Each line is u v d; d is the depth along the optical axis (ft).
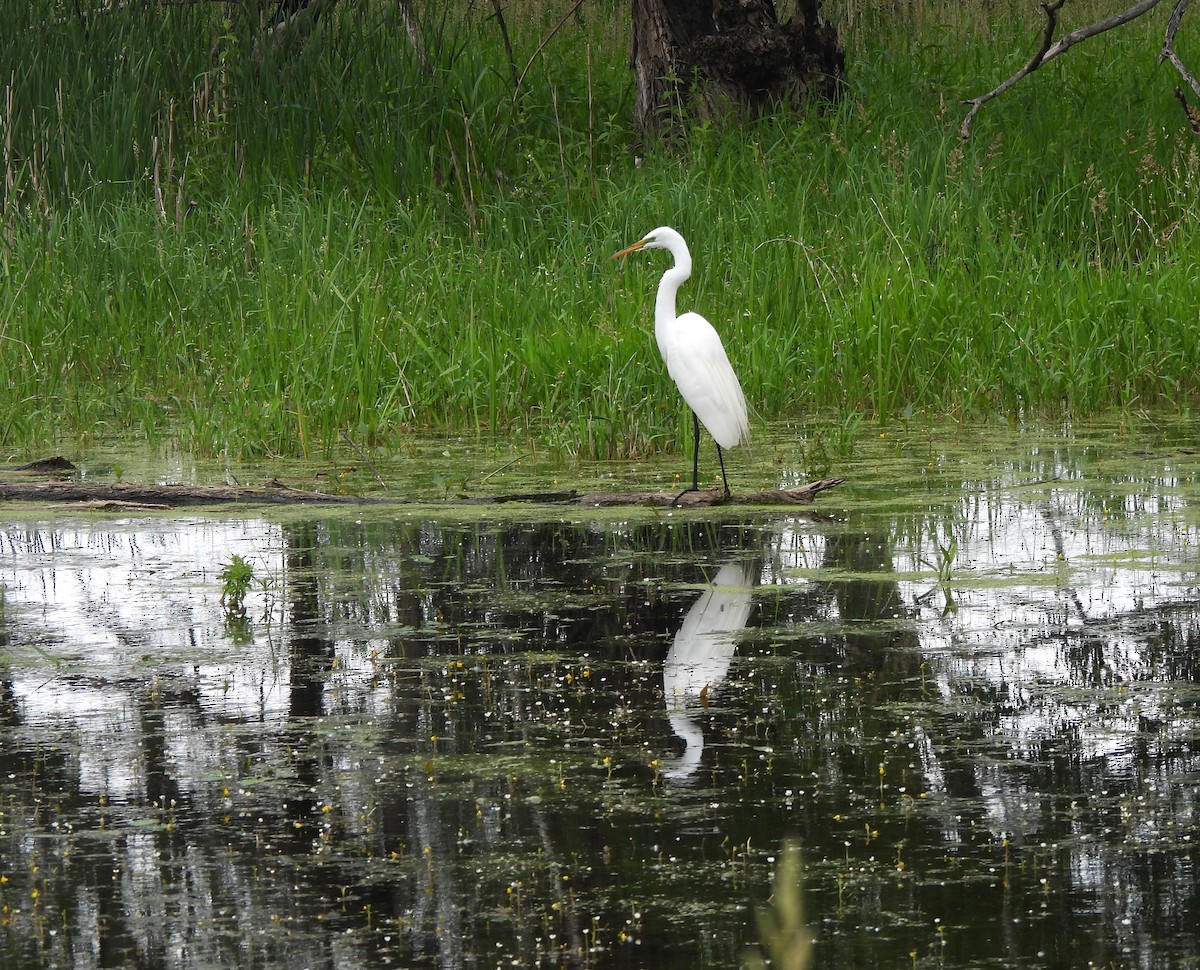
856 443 49.26
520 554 36.47
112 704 26.43
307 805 22.18
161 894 19.52
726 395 40.91
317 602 32.63
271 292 61.36
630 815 21.65
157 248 64.39
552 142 76.13
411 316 58.29
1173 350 56.03
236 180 70.59
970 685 26.61
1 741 24.71
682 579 33.86
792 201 67.26
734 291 60.13
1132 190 69.00
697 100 77.05
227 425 50.70
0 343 58.23
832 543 36.55
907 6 97.86
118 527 39.93
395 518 40.27
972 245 63.98
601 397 50.49
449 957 17.84
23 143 70.74
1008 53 87.15
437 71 75.72
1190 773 22.71
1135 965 17.31
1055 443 48.26
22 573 35.24
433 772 23.31
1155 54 86.74
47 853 20.70
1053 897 19.02
